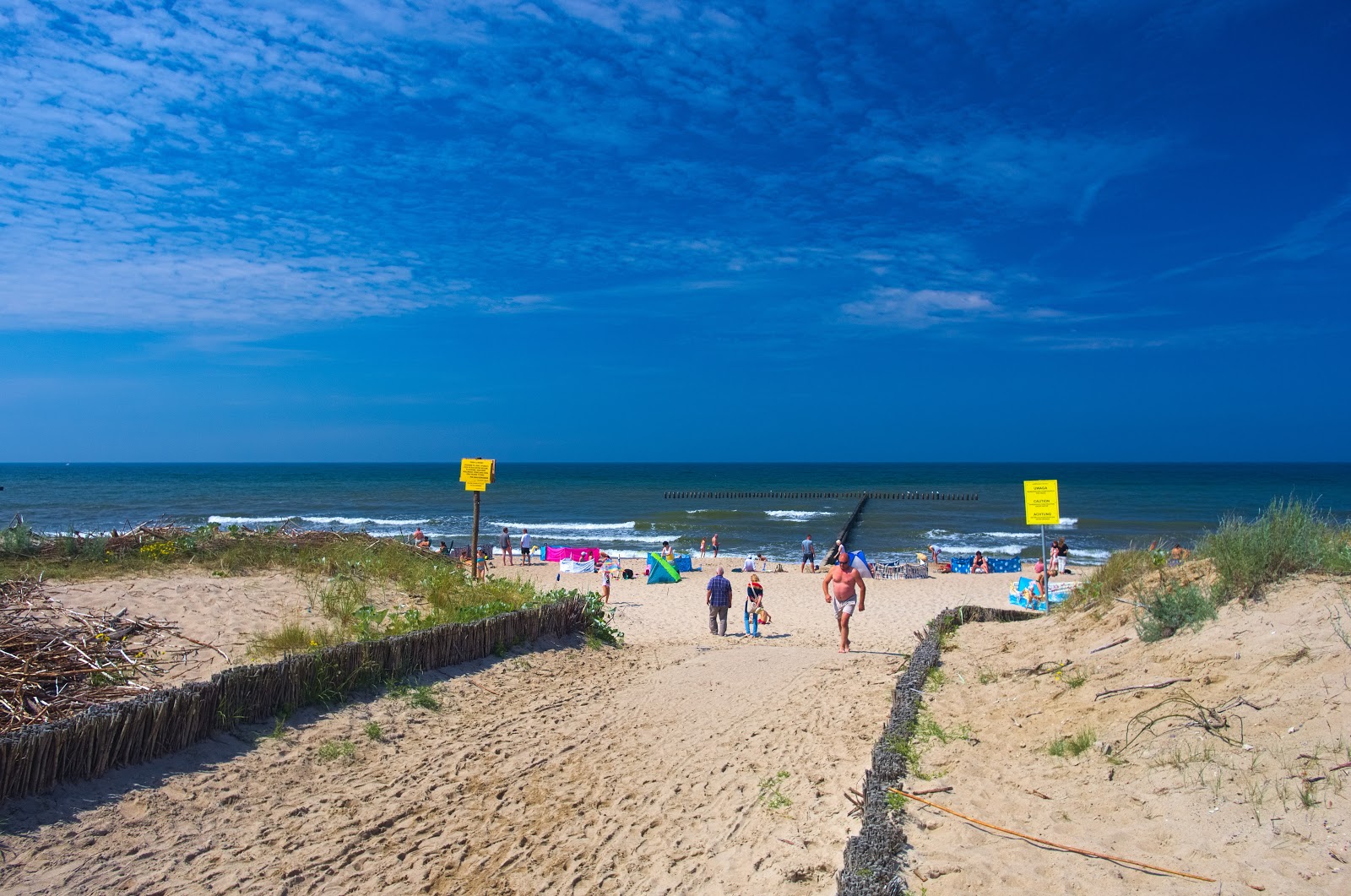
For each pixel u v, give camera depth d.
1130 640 6.04
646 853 4.82
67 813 4.59
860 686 8.14
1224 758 3.97
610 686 9.02
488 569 22.91
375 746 6.34
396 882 4.50
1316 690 4.13
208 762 5.48
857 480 121.50
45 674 5.98
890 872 3.54
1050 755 4.75
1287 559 5.56
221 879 4.34
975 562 27.52
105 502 62.06
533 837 5.10
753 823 4.98
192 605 8.84
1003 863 3.61
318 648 7.28
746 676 9.57
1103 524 47.12
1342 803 3.34
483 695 7.97
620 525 48.53
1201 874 3.23
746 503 71.12
